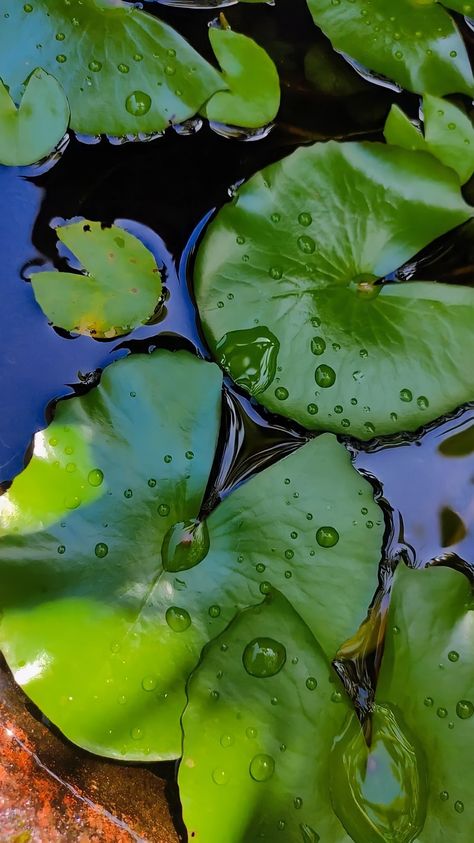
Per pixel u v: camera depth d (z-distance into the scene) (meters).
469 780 0.81
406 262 0.88
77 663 0.81
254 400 0.86
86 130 0.87
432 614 0.83
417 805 0.80
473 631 0.82
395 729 0.81
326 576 0.82
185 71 0.88
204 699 0.80
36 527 0.82
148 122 0.87
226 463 0.86
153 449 0.83
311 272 0.86
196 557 0.83
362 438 0.85
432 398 0.85
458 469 0.87
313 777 0.80
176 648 0.81
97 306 0.86
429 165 0.87
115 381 0.84
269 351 0.85
